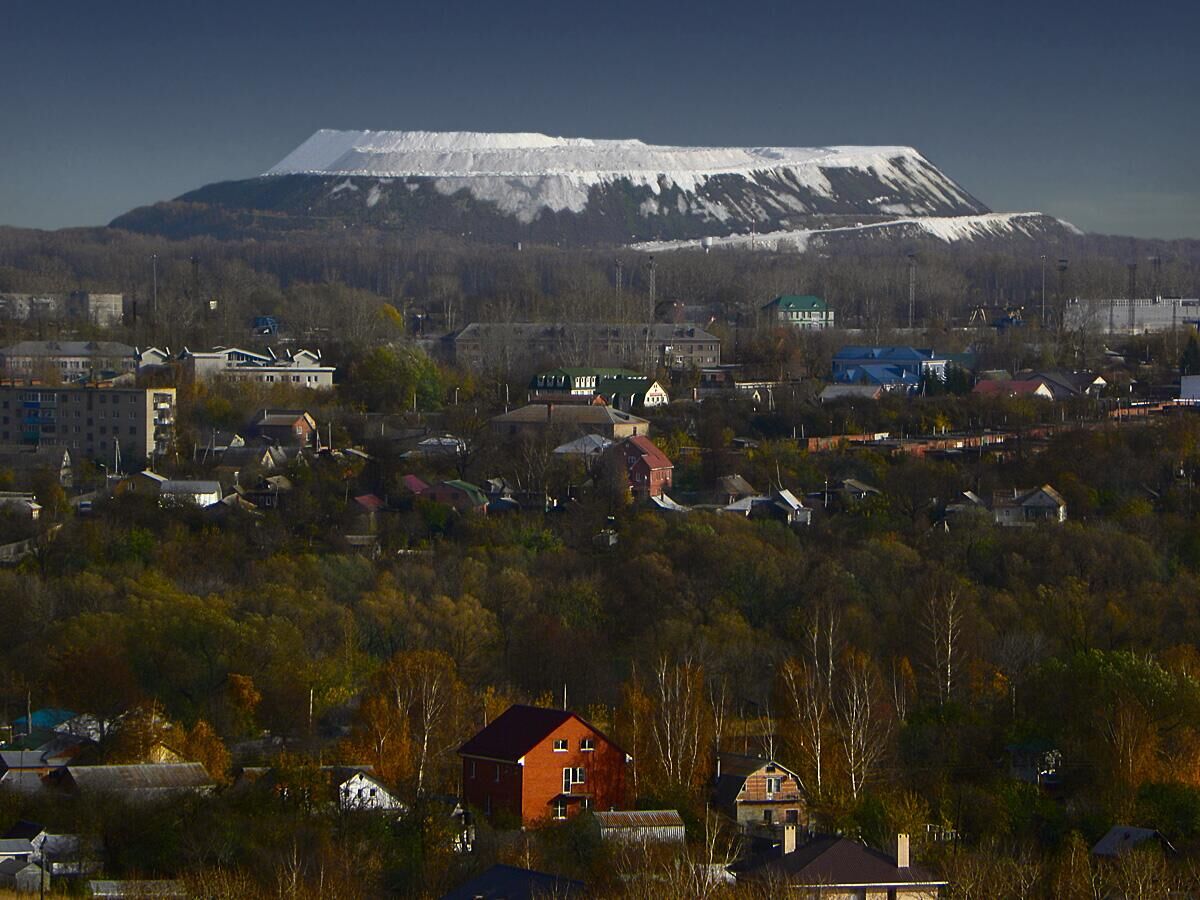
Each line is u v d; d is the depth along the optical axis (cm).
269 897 14512
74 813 16638
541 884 14350
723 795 18238
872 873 14262
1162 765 18700
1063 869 15425
